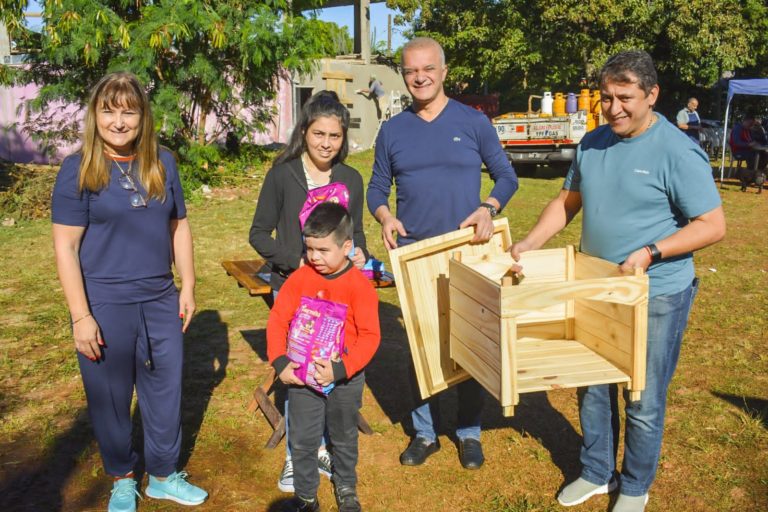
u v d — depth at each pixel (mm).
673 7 21656
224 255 8805
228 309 6723
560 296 2811
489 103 25969
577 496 3508
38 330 6059
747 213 12438
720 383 4977
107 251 3064
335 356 3041
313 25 14430
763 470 3820
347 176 3572
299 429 3166
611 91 2895
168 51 13109
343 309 3059
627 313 2939
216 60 13406
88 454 3998
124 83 2900
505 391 2836
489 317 2914
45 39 12578
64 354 5531
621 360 3021
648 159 2979
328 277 3086
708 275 8008
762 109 28703
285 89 20578
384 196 3928
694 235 2885
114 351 3150
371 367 5344
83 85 13570
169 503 3504
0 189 12102
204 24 12445
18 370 5203
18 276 7750
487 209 3561
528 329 3506
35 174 13781
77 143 15219
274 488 3684
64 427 4316
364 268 3689
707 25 21500
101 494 3609
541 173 18141
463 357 3283
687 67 23562
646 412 3152
